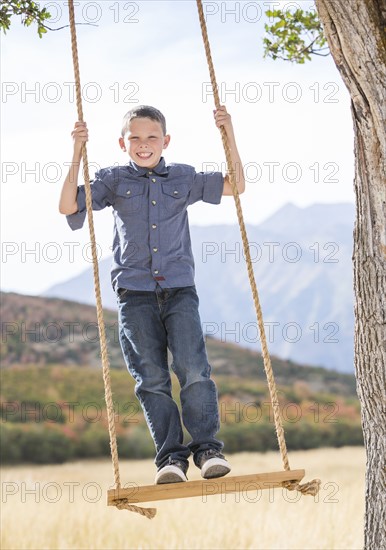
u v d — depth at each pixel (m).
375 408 5.98
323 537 11.12
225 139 6.21
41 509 12.92
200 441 5.93
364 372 5.99
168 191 6.28
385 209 5.75
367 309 5.91
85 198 6.24
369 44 5.43
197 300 6.20
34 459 29.19
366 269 5.89
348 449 29.95
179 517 12.51
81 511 12.80
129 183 6.29
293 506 13.09
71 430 30.48
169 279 6.16
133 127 6.26
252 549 11.16
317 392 37.16
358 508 12.73
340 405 35.34
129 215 6.25
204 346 6.10
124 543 11.81
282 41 8.80
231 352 41.75
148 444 30.67
